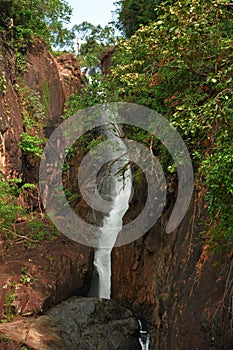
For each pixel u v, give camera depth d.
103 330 11.52
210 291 8.10
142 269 12.72
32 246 13.49
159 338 10.56
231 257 7.78
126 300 13.21
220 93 5.68
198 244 8.98
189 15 6.29
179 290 9.37
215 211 7.06
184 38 6.45
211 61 7.67
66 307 12.20
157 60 10.03
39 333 10.34
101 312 12.19
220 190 5.76
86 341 10.97
